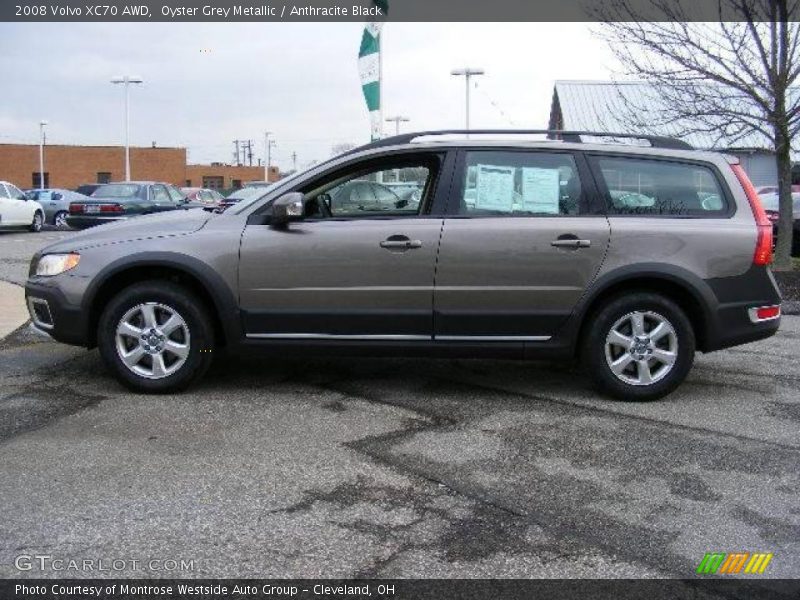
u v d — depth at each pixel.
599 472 4.16
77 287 5.44
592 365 5.48
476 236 5.33
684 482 4.04
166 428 4.80
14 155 58.22
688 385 6.00
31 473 4.05
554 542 3.37
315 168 5.56
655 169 5.56
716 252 5.38
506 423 5.00
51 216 26.92
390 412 5.21
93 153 60.53
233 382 5.91
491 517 3.60
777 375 6.34
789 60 11.04
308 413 5.16
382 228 5.36
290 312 5.40
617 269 5.35
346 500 3.77
